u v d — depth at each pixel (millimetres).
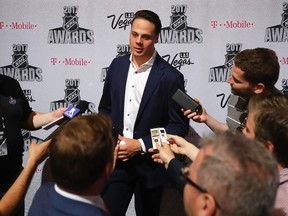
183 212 2820
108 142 1130
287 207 1167
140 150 2186
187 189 969
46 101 2855
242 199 861
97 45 2750
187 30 2664
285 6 2582
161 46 2699
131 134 2287
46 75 2824
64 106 2852
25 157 2947
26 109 2172
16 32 2791
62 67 2803
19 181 1396
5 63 2834
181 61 2705
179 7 2643
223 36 2652
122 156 2166
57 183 1105
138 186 2402
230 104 2203
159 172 2314
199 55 2688
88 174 1077
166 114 2258
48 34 2771
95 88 2809
